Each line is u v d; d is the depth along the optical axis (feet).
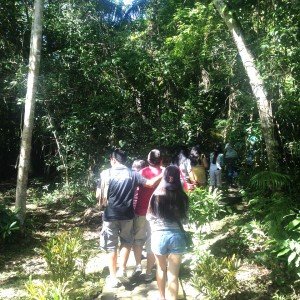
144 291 15.42
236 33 22.00
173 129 36.86
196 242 18.17
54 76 37.09
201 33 32.07
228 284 15.71
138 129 38.06
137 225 16.44
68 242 18.17
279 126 23.61
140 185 16.06
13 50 38.09
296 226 17.56
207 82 36.96
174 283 13.19
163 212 13.35
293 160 23.47
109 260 15.88
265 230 20.08
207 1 29.32
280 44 20.03
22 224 26.35
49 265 17.13
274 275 17.69
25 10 38.04
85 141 37.52
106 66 36.60
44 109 38.32
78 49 37.88
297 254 16.48
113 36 40.27
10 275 19.92
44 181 46.42
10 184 49.14
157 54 38.06
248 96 27.50
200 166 27.09
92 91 38.34
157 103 39.37
